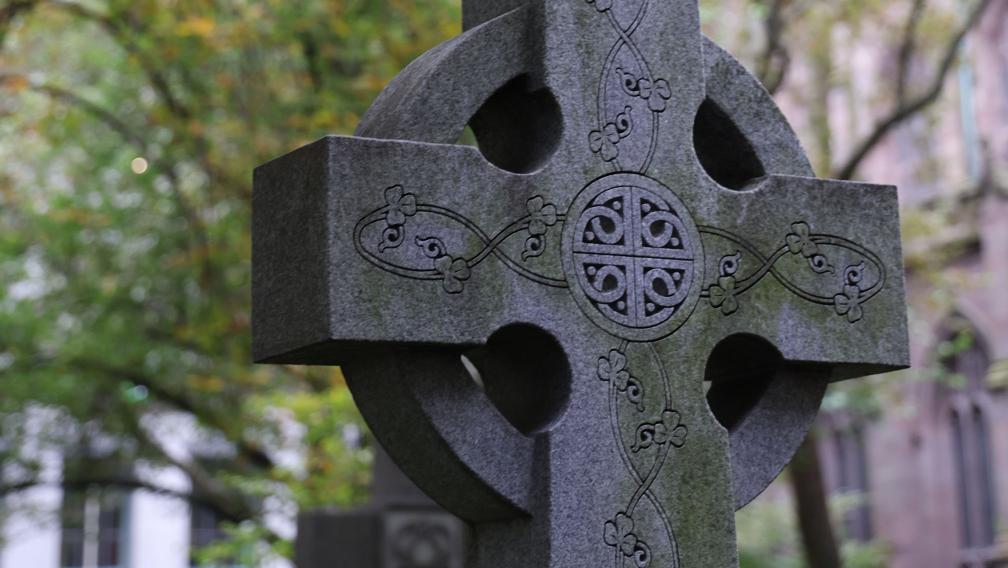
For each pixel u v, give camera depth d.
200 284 19.64
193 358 21.39
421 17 15.86
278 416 20.88
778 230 5.61
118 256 20.92
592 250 5.26
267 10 16.27
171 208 20.50
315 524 15.00
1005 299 26.61
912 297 23.77
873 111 27.91
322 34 16.30
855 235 5.75
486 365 5.49
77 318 21.28
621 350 5.27
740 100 5.71
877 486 30.03
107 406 22.56
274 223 5.05
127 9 17.08
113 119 19.06
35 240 21.25
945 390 28.34
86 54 19.97
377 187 4.91
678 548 5.28
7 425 22.69
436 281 4.96
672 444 5.31
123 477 25.41
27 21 17.77
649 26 5.52
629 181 5.38
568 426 5.16
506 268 5.09
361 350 4.98
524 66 5.34
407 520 14.99
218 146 17.70
